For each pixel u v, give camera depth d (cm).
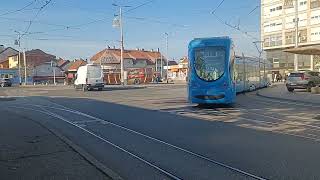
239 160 956
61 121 1891
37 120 1970
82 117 2019
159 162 965
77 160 1017
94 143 1267
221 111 2117
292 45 8394
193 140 1245
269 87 5259
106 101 3077
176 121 1731
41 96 3981
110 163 976
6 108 2748
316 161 927
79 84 5103
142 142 1245
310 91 3984
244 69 3903
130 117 1936
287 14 8488
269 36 8862
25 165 977
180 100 3027
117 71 8562
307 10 8075
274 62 8800
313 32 8000
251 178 801
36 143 1291
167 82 8731
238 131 1414
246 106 2411
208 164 928
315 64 7038
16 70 11119
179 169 891
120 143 1243
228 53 2319
